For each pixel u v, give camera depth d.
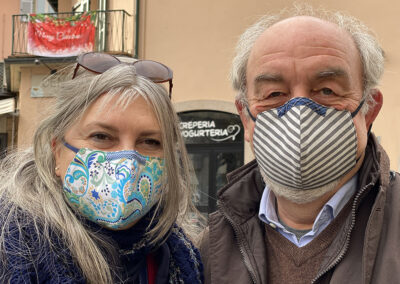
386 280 1.63
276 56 1.84
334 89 1.80
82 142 1.80
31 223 1.67
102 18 10.36
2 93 13.25
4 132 12.62
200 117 9.48
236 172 2.16
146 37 9.76
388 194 1.82
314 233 1.88
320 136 1.77
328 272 1.79
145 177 1.83
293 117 1.77
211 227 2.05
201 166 9.41
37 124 1.93
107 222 1.78
